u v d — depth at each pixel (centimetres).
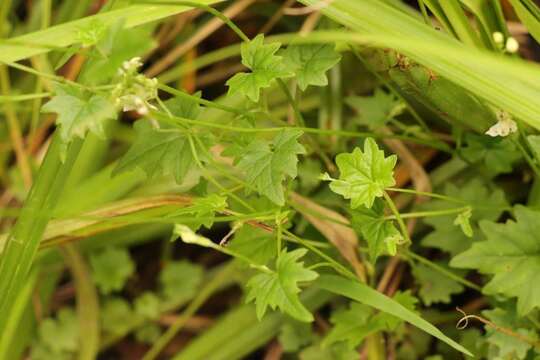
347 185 53
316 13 65
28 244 55
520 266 56
